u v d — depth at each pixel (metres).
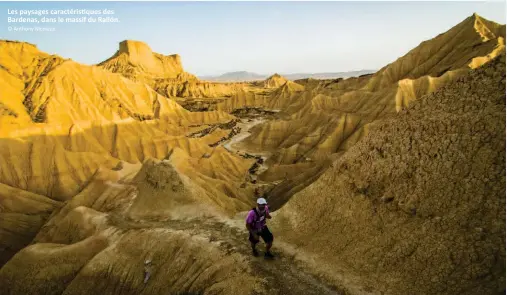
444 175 9.87
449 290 8.10
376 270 9.67
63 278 17.05
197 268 12.49
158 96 98.38
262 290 9.89
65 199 45.59
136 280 14.09
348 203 12.17
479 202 8.83
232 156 59.72
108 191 33.28
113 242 16.77
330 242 11.45
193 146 67.19
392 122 12.34
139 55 174.88
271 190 42.81
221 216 16.72
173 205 18.59
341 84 112.00
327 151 59.91
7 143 48.66
